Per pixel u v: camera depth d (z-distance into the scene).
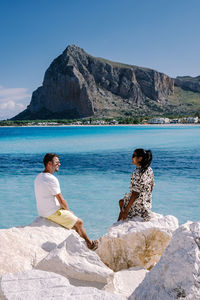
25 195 10.24
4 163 18.14
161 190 10.45
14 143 35.28
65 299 2.22
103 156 21.03
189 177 12.70
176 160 18.06
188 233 2.36
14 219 7.81
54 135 53.75
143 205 4.46
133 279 3.28
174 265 2.27
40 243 4.05
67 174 13.91
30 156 21.97
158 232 3.95
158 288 2.27
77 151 24.73
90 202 9.17
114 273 3.25
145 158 4.33
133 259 3.96
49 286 2.41
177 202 8.95
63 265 3.26
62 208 4.82
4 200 9.62
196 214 7.84
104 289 3.02
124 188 10.98
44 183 4.67
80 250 3.49
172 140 36.53
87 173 14.12
